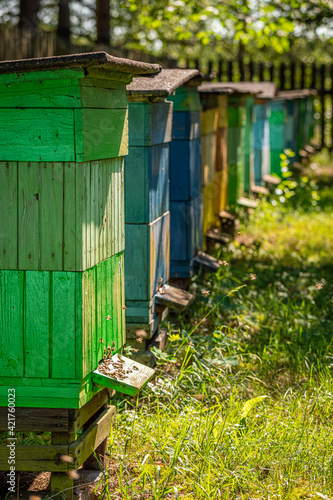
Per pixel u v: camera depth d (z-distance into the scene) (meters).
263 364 5.00
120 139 3.32
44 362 3.00
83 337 2.98
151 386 4.17
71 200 2.90
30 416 3.05
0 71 2.80
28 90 2.85
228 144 9.13
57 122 2.86
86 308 2.99
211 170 7.41
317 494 3.23
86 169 2.93
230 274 6.91
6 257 2.97
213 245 7.75
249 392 4.48
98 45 13.03
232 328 5.79
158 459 3.59
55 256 2.94
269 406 4.19
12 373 3.03
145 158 4.47
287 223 10.48
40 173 2.91
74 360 2.98
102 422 3.39
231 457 3.48
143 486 3.15
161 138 4.81
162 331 5.11
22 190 2.93
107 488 3.15
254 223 10.17
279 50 12.95
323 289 6.93
